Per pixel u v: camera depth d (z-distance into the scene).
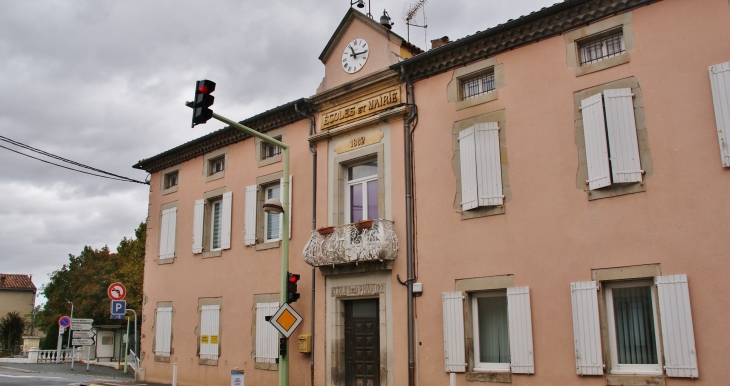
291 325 12.45
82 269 42.94
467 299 11.85
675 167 9.83
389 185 13.48
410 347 12.38
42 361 31.81
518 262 11.26
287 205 13.03
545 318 10.76
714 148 9.53
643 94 10.32
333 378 13.70
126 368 24.80
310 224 15.04
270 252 15.92
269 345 15.41
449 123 12.75
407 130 13.35
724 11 9.80
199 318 17.64
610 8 10.86
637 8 10.64
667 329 9.43
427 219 12.71
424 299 12.44
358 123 14.20
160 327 18.97
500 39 12.13
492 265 11.59
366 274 13.53
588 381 10.10
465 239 12.05
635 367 9.88
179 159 19.62
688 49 10.02
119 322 40.28
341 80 15.07
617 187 10.32
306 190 15.35
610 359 10.05
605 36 11.10
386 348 12.84
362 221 13.30
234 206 17.33
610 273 10.18
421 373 12.20
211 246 18.12
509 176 11.66
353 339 13.81
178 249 19.00
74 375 22.39
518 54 12.00
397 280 12.91
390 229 13.07
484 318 11.83
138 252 38.75
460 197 12.28
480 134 12.06
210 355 16.98
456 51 12.71
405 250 12.91
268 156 16.89
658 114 10.12
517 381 10.88
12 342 49.16
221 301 17.05
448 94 12.89
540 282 10.93
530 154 11.47
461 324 11.72
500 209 11.66
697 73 9.88
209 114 11.42
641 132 10.23
